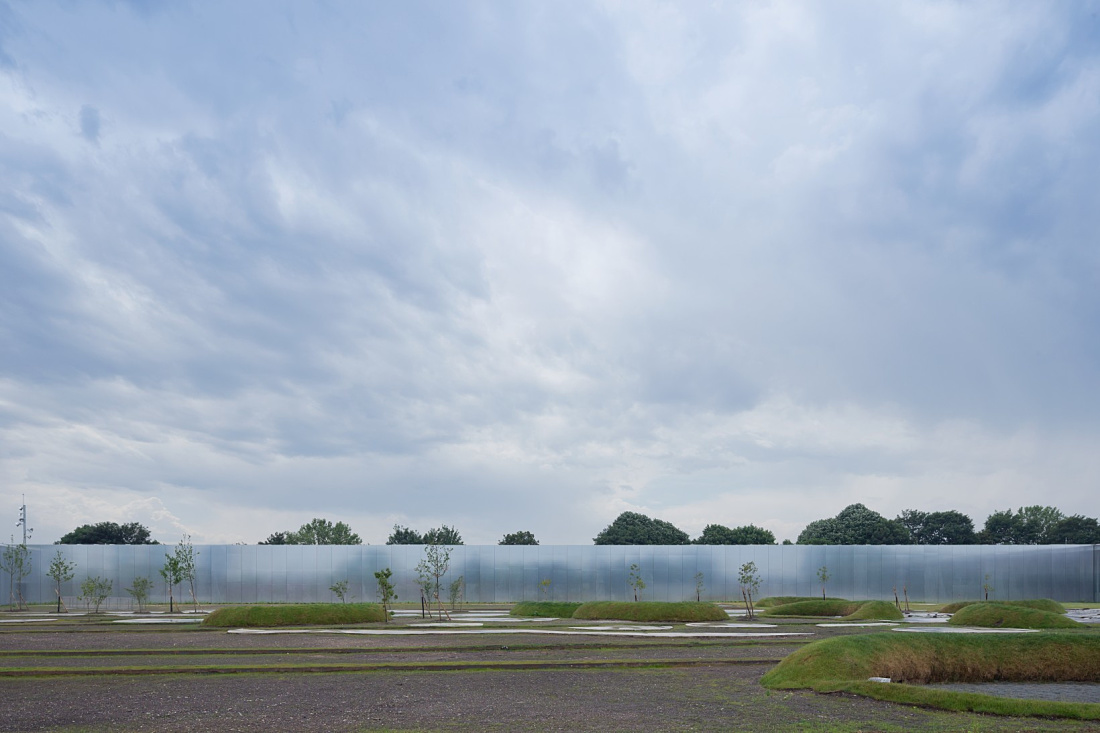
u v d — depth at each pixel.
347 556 67.12
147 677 22.08
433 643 29.75
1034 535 124.50
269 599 66.19
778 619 45.19
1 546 63.47
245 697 18.94
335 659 25.45
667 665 24.28
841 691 19.52
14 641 31.17
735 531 114.44
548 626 38.56
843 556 69.88
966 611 39.91
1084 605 63.75
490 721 16.25
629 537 111.25
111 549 65.06
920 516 129.00
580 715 16.84
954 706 17.84
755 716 16.81
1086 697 19.97
